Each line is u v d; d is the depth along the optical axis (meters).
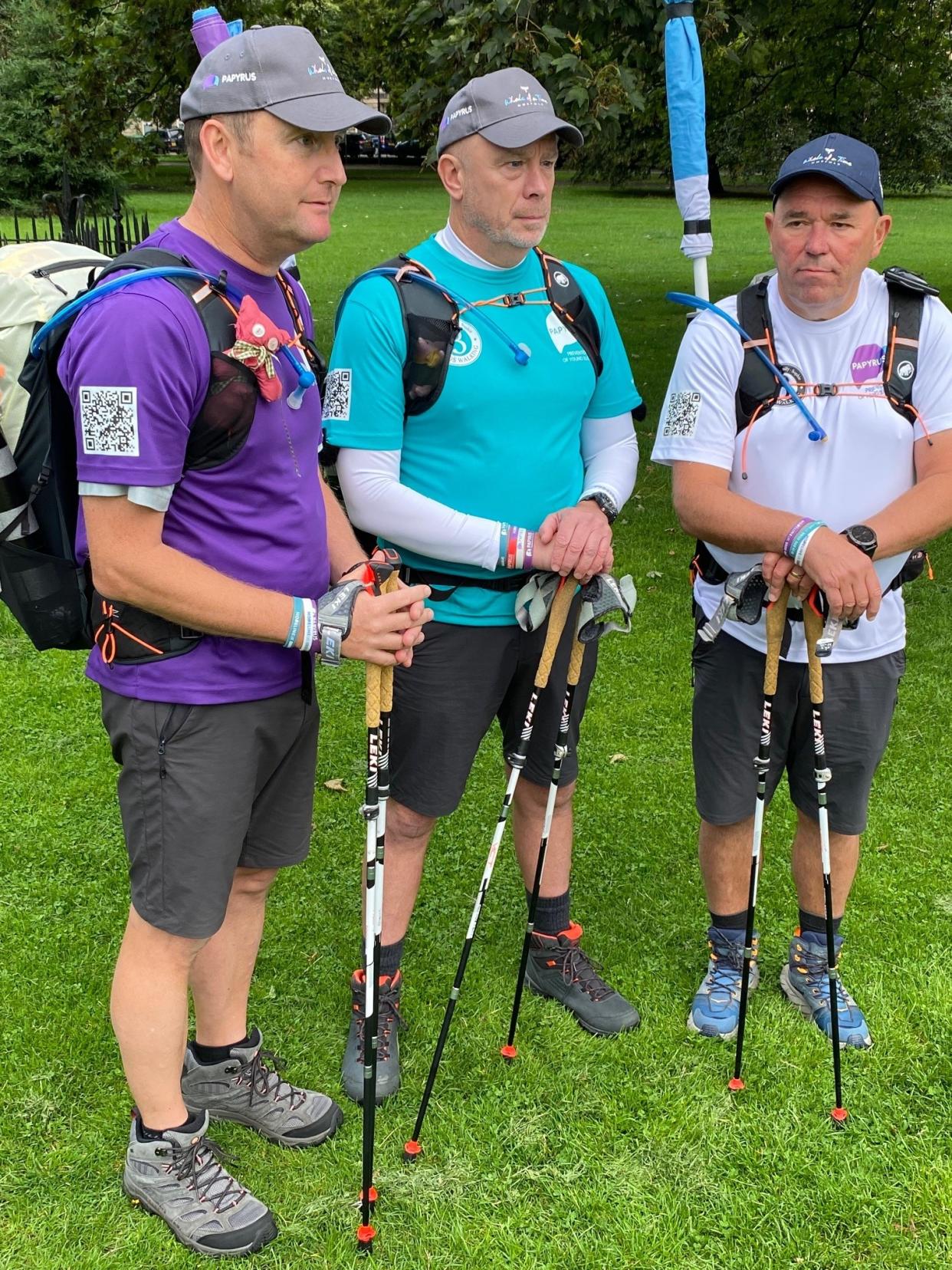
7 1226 2.16
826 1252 2.13
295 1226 2.18
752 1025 2.71
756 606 2.27
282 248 1.85
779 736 2.55
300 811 2.25
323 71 1.76
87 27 9.41
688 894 3.27
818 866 2.67
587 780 3.87
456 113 2.20
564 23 6.33
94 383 1.68
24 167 20.64
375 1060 2.18
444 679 2.43
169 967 2.06
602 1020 2.70
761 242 18.55
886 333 2.30
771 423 2.33
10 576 1.93
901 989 2.83
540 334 2.35
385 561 2.14
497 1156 2.35
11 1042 2.61
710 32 6.69
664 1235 2.16
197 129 1.79
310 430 2.01
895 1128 2.42
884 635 2.45
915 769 3.91
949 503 2.24
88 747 4.01
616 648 4.91
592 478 2.55
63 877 3.26
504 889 3.28
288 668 2.04
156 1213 2.17
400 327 2.24
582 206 26.66
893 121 12.95
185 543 1.88
